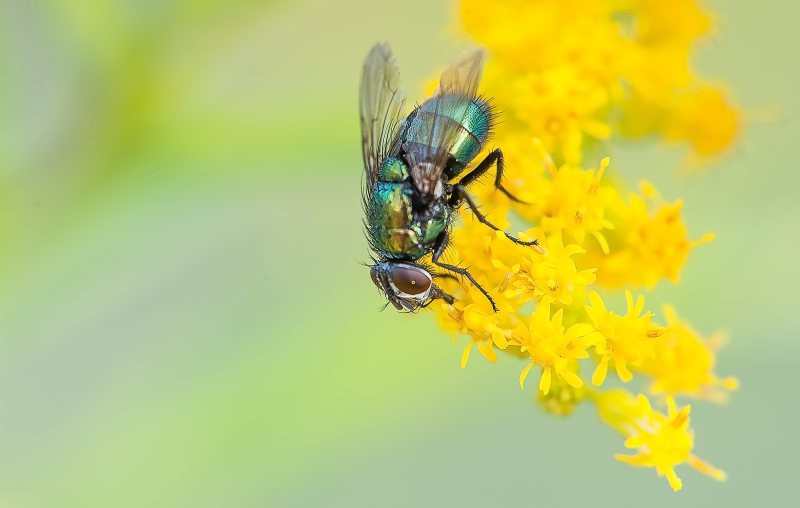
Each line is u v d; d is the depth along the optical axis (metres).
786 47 0.14
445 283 0.12
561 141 0.12
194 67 0.12
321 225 0.13
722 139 0.12
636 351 0.11
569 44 0.12
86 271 0.12
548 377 0.11
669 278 0.12
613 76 0.12
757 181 0.12
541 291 0.11
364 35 0.13
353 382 0.12
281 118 0.12
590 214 0.12
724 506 0.13
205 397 0.12
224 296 0.12
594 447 0.13
